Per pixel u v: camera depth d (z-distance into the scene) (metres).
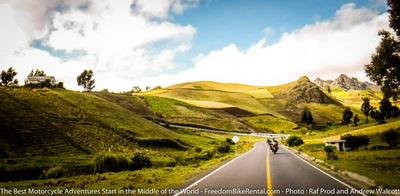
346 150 49.88
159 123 105.69
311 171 22.72
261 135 132.88
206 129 123.56
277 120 190.25
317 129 171.00
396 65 27.14
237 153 49.75
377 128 80.06
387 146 49.84
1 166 33.94
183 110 151.38
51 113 65.44
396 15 26.25
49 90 83.19
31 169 34.97
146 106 140.88
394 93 28.27
